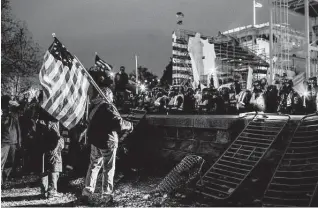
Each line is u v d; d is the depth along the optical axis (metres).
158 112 17.36
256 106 12.90
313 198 5.87
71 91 6.27
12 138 8.25
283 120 8.22
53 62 6.12
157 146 11.73
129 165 11.20
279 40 24.03
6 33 18.30
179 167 8.29
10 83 18.23
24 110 10.34
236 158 7.98
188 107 15.96
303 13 24.70
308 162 7.26
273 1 23.23
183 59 27.91
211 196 7.00
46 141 6.73
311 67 25.06
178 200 6.95
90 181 6.38
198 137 10.49
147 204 6.62
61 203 6.47
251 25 32.31
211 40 29.22
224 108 14.91
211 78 23.09
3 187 7.97
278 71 23.08
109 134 6.21
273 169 7.77
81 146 10.53
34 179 8.82
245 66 29.53
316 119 7.74
